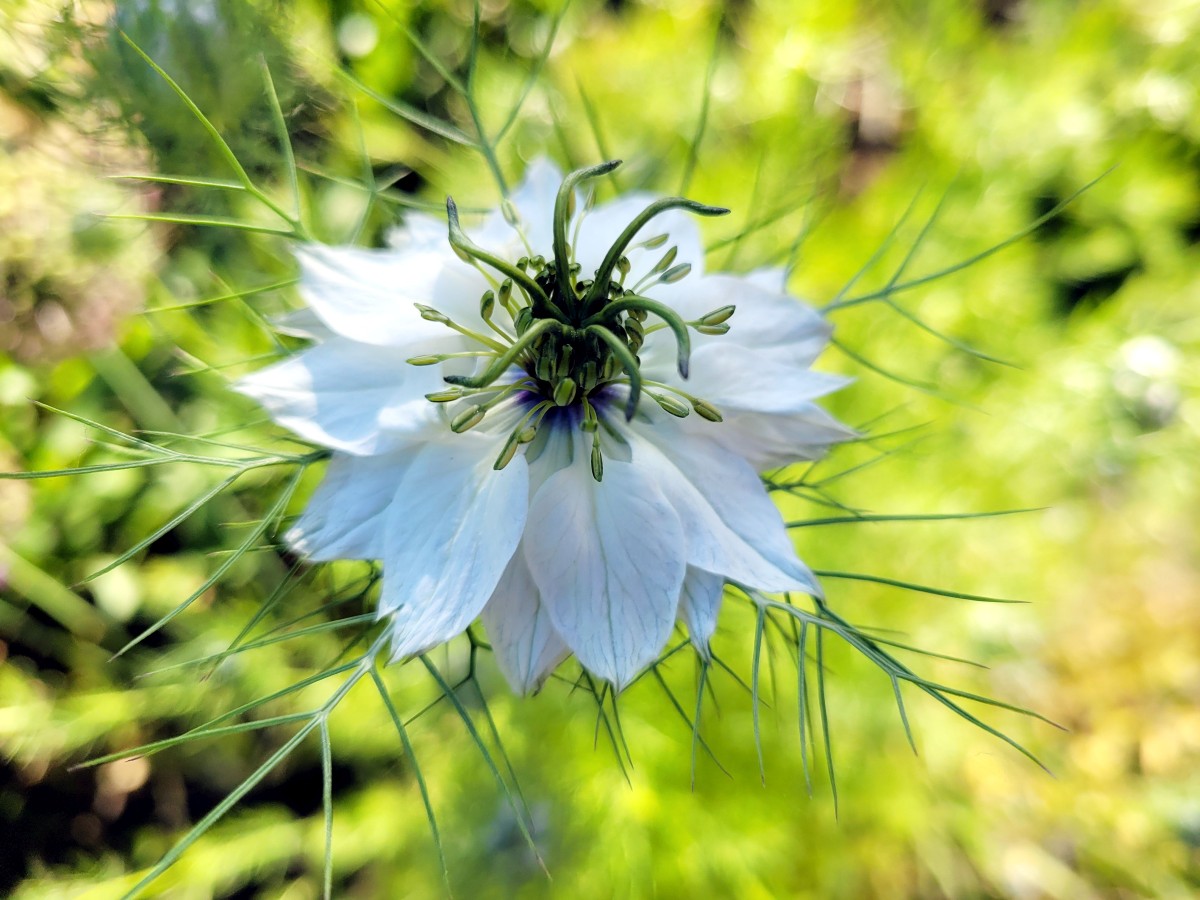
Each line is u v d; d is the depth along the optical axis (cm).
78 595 13
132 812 13
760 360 8
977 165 16
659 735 13
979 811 14
